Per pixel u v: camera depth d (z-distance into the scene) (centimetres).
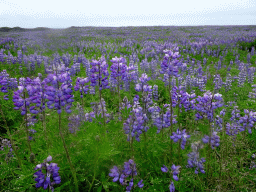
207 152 351
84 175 324
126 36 3916
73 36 3356
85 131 362
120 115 437
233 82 1107
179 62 332
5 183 330
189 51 2317
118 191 310
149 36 3825
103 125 383
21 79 402
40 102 289
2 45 2434
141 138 374
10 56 1366
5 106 571
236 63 1739
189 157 296
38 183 237
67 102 263
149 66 1249
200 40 3014
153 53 2036
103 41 3219
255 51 2328
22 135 399
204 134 299
